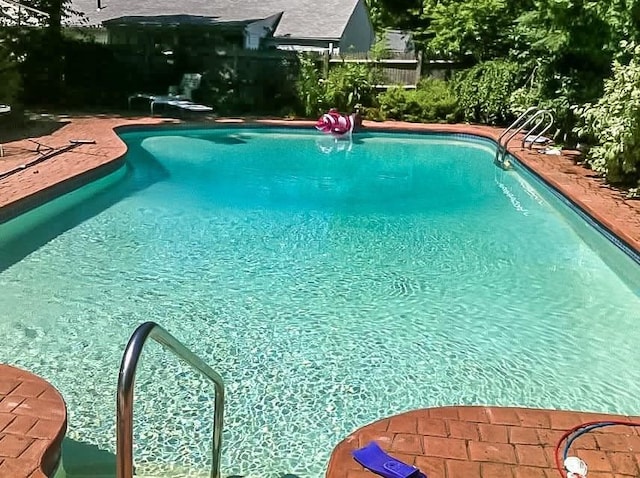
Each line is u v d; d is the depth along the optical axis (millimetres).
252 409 4082
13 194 7422
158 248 7188
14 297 5676
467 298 6082
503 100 16453
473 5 18672
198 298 5852
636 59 9297
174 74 18094
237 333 5184
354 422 3986
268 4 25578
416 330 5355
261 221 8484
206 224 8219
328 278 6492
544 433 3211
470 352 4988
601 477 2904
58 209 8305
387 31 29188
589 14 11062
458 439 3125
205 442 3701
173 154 13047
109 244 7238
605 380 4617
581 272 6871
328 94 17453
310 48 23625
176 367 4551
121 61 17828
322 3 25547
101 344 4879
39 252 6867
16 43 16156
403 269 6844
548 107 12797
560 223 8828
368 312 5695
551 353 5008
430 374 4625
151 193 9750
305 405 4156
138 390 4230
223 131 15797
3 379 3484
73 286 5984
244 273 6539
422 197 10266
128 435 2238
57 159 9781
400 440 3096
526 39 14992
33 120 14055
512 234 8234
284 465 3535
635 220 7449
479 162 13555
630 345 5180
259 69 18094
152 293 5910
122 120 14930
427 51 19344
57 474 3152
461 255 7348
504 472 2891
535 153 12383
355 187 10883
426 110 17359
